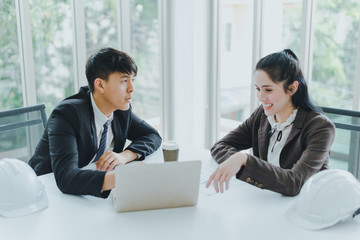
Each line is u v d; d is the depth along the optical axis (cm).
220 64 351
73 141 161
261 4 302
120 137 191
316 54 287
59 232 117
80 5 310
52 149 157
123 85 165
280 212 131
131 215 129
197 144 373
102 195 139
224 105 359
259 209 133
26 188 132
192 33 354
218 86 355
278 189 142
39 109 209
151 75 373
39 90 305
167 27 357
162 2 360
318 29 282
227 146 183
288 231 118
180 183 130
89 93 178
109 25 337
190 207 135
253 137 185
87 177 141
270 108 160
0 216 128
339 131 187
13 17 284
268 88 156
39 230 119
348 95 277
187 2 349
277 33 301
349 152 185
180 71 364
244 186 152
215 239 113
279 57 156
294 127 162
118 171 123
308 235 116
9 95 292
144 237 114
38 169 174
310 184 126
